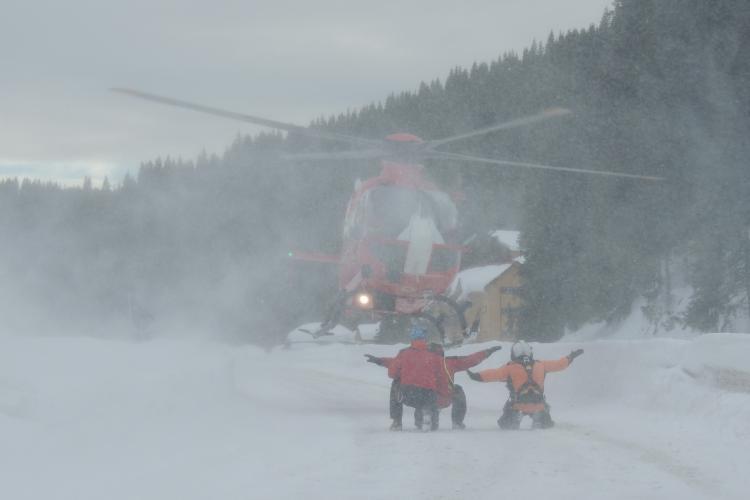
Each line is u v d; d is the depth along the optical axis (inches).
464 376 804.0
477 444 361.4
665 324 1250.6
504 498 250.7
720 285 1136.8
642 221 1315.2
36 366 380.5
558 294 1515.7
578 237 1478.8
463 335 657.6
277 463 310.3
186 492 253.4
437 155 647.8
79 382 343.9
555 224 1509.6
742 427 369.1
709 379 440.5
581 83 1536.7
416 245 617.6
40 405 305.0
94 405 335.0
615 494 255.1
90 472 273.1
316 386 754.8
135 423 354.3
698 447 335.0
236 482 271.3
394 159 644.7
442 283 638.5
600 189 1412.4
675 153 1274.6
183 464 299.9
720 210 1179.3
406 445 359.3
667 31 1321.4
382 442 370.6
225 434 388.2
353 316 686.5
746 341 424.5
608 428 407.8
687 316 1159.0
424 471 294.8
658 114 1301.7
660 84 1314.0
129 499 240.7
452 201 655.1
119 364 430.9
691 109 1273.4
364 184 644.7
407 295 634.8
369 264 622.5
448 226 641.0
